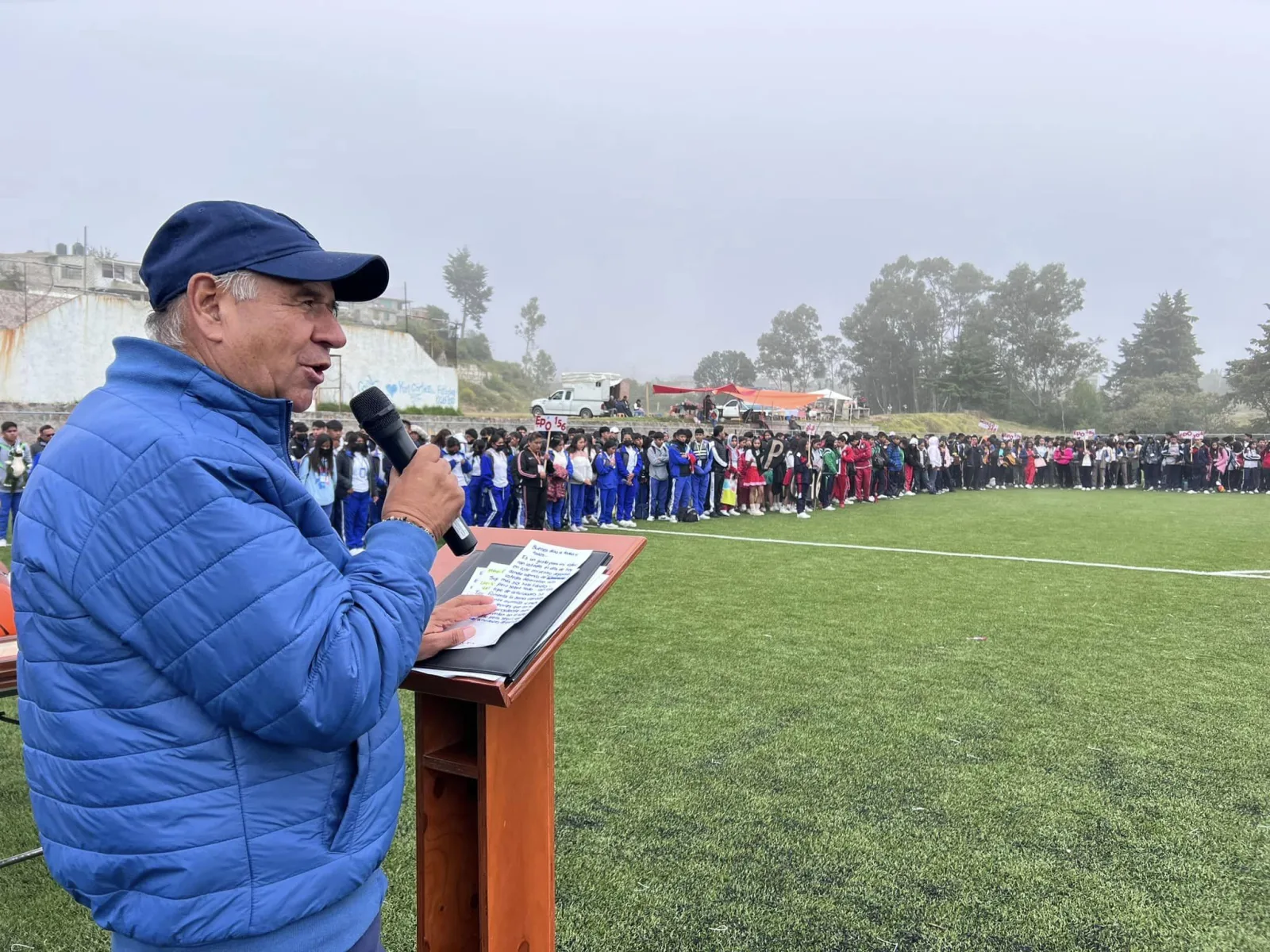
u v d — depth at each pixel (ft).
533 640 4.36
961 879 9.08
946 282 279.69
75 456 3.39
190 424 3.49
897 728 13.41
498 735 4.73
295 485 3.81
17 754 12.39
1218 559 31.73
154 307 3.98
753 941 8.01
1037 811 10.63
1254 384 173.06
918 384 261.44
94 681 3.32
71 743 3.33
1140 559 31.60
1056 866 9.35
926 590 24.90
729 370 329.72
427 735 4.84
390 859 9.66
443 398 87.20
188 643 3.20
